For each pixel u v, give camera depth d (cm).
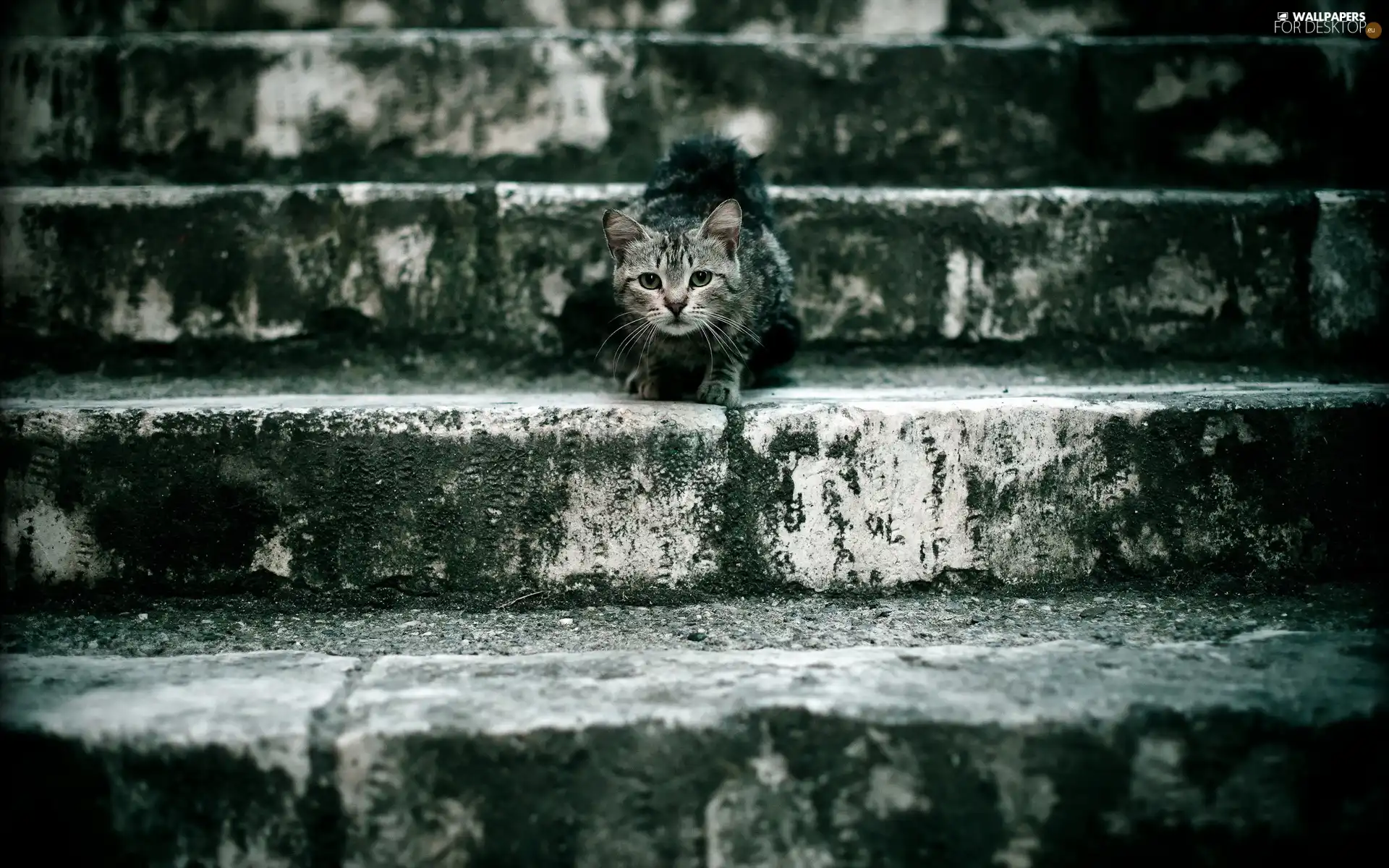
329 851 165
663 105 342
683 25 385
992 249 304
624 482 226
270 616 224
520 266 298
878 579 230
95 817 164
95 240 286
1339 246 298
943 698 170
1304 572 233
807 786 166
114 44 325
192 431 225
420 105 336
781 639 207
